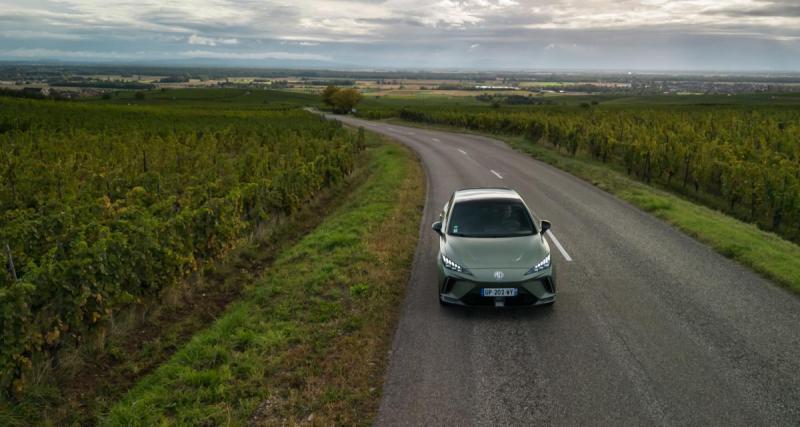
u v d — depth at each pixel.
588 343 6.76
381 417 5.26
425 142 41.59
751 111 65.62
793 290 8.42
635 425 5.00
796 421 4.98
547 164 26.73
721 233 11.89
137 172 20.59
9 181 17.44
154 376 6.50
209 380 6.06
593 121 49.12
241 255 12.49
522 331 7.21
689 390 5.57
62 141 31.66
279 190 15.32
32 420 5.89
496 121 50.53
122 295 7.53
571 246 11.30
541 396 5.55
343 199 20.64
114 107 83.25
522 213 9.08
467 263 7.82
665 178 24.77
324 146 29.23
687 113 60.03
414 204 16.61
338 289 8.94
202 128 49.03
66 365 6.91
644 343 6.70
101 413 5.95
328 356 6.57
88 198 13.92
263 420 5.29
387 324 7.56
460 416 5.24
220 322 8.02
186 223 9.76
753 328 7.03
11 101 75.00
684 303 7.99
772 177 16.31
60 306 6.58
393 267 10.08
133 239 8.25
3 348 5.75
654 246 11.23
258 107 109.81
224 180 16.50
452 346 6.81
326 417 5.27
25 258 8.23
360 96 108.75
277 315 8.02
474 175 22.78
